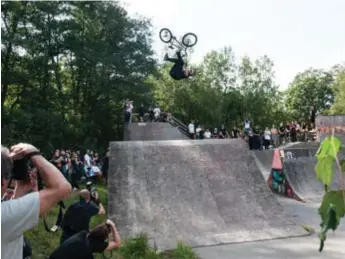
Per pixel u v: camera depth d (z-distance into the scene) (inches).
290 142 1138.7
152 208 485.4
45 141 1026.1
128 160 548.7
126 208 482.0
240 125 1851.6
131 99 1298.0
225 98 1800.0
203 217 483.2
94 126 1275.8
